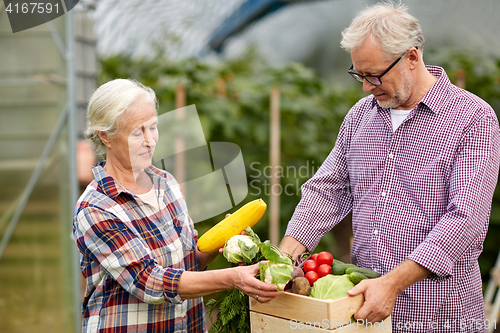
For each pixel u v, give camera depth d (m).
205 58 6.92
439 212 2.23
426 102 2.25
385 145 2.37
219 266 5.12
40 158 3.87
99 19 5.45
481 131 2.16
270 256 1.89
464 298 2.24
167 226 2.15
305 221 2.57
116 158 2.09
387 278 1.99
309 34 8.13
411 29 2.16
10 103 3.75
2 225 3.68
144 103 2.00
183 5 5.64
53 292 4.02
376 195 2.38
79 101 5.02
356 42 2.17
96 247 1.98
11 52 3.77
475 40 6.95
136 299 2.06
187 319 2.23
